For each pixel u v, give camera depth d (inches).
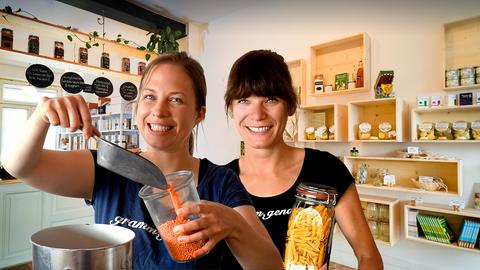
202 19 159.2
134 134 198.2
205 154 163.0
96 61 211.6
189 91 29.9
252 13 144.3
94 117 226.8
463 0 94.4
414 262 103.2
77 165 28.6
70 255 13.8
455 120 96.6
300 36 129.7
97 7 127.6
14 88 221.5
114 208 29.2
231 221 20.5
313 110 125.7
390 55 108.0
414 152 100.0
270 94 39.2
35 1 135.9
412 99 103.7
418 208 96.7
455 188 96.5
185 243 18.6
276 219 39.4
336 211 41.1
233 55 152.1
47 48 187.3
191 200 19.7
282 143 44.5
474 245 87.7
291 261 23.1
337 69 119.3
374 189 112.6
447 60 98.2
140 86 30.3
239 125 42.8
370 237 39.0
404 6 104.9
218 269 29.4
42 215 126.8
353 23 115.9
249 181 44.3
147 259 27.3
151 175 19.0
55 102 21.2
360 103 108.3
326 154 45.3
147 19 143.2
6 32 96.3
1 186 116.0
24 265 120.2
